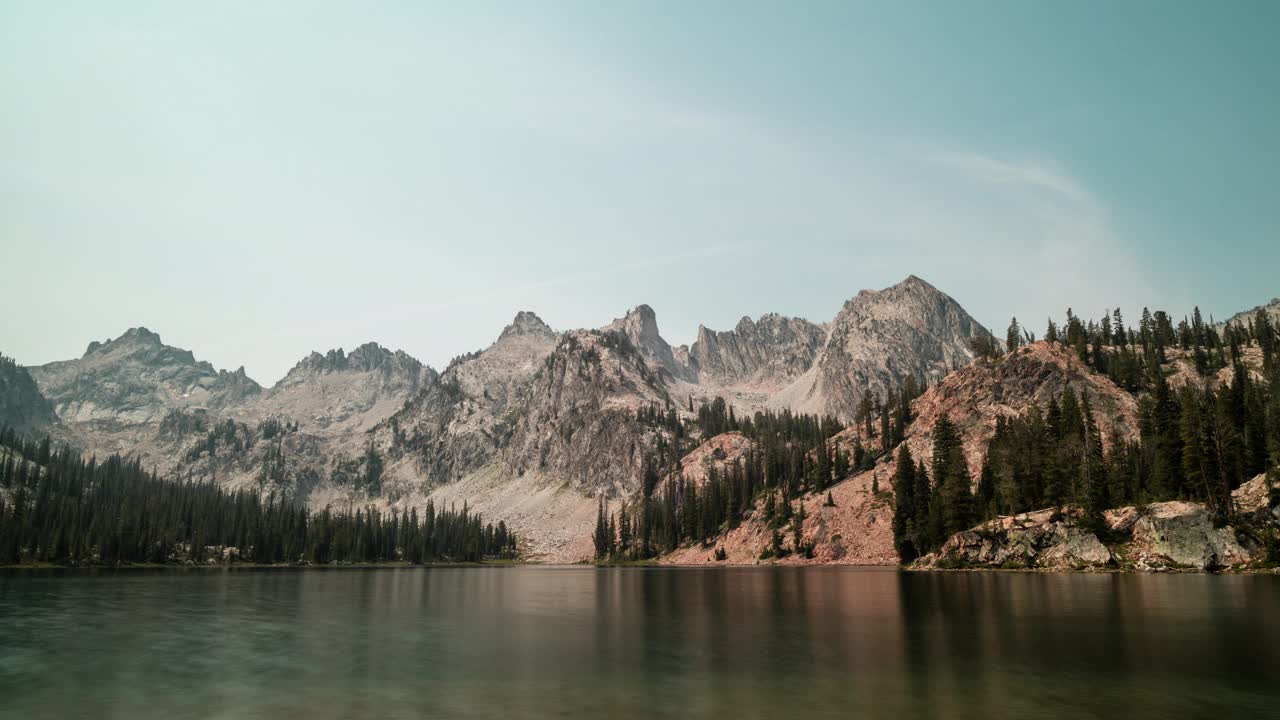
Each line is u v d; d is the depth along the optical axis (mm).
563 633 75188
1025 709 40438
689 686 48094
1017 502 158000
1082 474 149000
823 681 48438
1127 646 57406
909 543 183625
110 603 112938
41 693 49781
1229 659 52062
